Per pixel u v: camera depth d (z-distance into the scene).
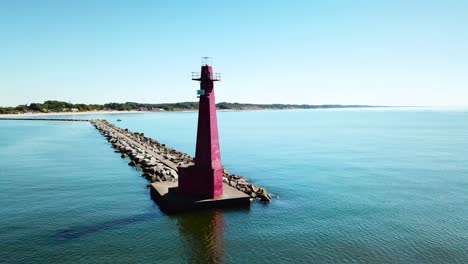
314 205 42.09
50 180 54.03
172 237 32.44
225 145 103.12
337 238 32.62
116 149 89.25
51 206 41.12
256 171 63.16
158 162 65.94
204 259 28.55
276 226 35.25
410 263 28.06
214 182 39.22
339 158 78.06
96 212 39.03
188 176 40.09
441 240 32.38
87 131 144.12
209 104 38.78
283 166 68.12
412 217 38.31
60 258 28.48
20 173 59.28
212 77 38.56
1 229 34.19
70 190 48.16
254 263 27.97
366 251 30.09
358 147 97.94
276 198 44.78
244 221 36.31
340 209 40.75
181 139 124.81
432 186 51.88
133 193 46.66
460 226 35.78
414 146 99.94
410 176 58.81
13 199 43.88
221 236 32.75
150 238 32.22
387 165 69.25
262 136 133.88
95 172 60.25
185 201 38.28
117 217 37.38
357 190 49.38
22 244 30.91
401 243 31.66
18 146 95.56
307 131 159.25
